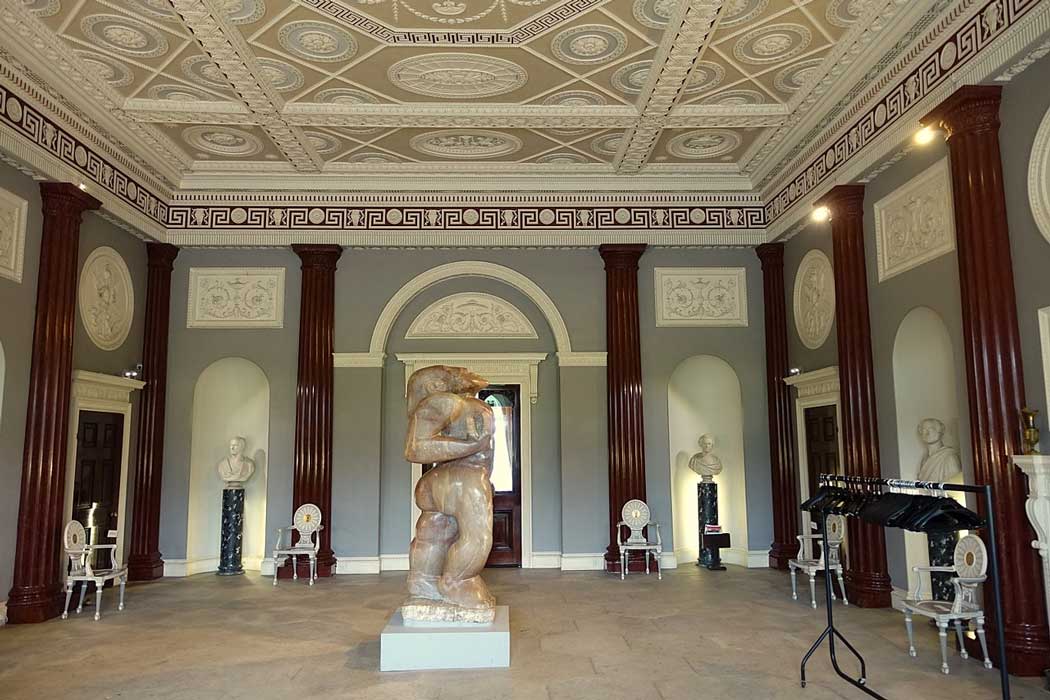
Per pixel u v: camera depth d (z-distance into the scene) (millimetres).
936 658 5660
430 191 10281
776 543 9945
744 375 10445
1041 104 5238
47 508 7297
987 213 5582
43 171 7262
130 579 9422
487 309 10688
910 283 7035
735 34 6637
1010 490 5301
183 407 10078
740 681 5145
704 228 10430
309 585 9039
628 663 5578
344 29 6512
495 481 10492
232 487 10102
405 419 10414
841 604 7660
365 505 10000
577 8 6203
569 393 10336
